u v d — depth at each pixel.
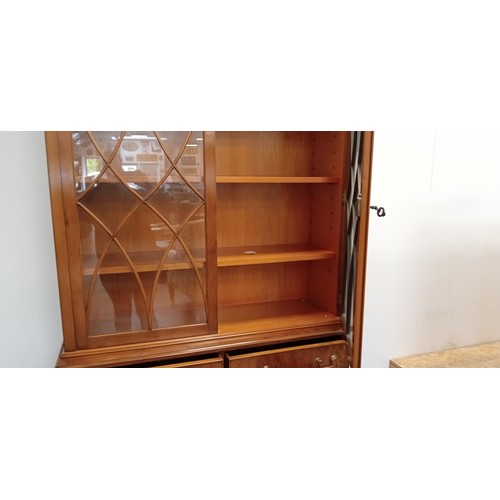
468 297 1.92
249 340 1.29
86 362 1.12
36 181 1.27
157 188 1.15
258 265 1.60
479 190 1.81
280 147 1.54
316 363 1.37
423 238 1.78
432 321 1.89
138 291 1.19
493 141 1.78
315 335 1.37
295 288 1.66
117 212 1.13
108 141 1.08
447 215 1.79
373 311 1.77
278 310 1.53
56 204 1.05
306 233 1.64
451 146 1.72
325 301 1.53
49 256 1.33
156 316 1.22
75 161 1.06
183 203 1.19
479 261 1.90
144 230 1.17
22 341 1.35
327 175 1.48
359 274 1.26
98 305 1.16
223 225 1.53
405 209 1.72
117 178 1.11
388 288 1.78
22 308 1.33
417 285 1.82
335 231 1.44
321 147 1.51
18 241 1.29
